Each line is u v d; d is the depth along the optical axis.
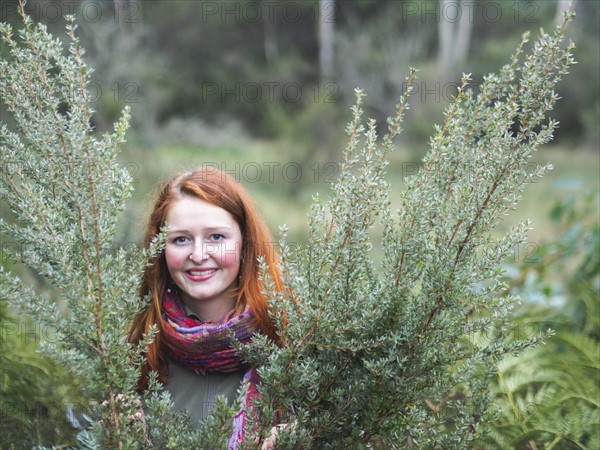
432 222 1.58
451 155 1.56
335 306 1.50
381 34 25.55
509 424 2.13
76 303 1.42
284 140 14.50
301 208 9.66
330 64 27.61
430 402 1.92
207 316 1.88
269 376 1.45
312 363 1.52
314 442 1.58
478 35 25.95
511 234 1.50
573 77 18.31
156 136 8.34
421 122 14.79
